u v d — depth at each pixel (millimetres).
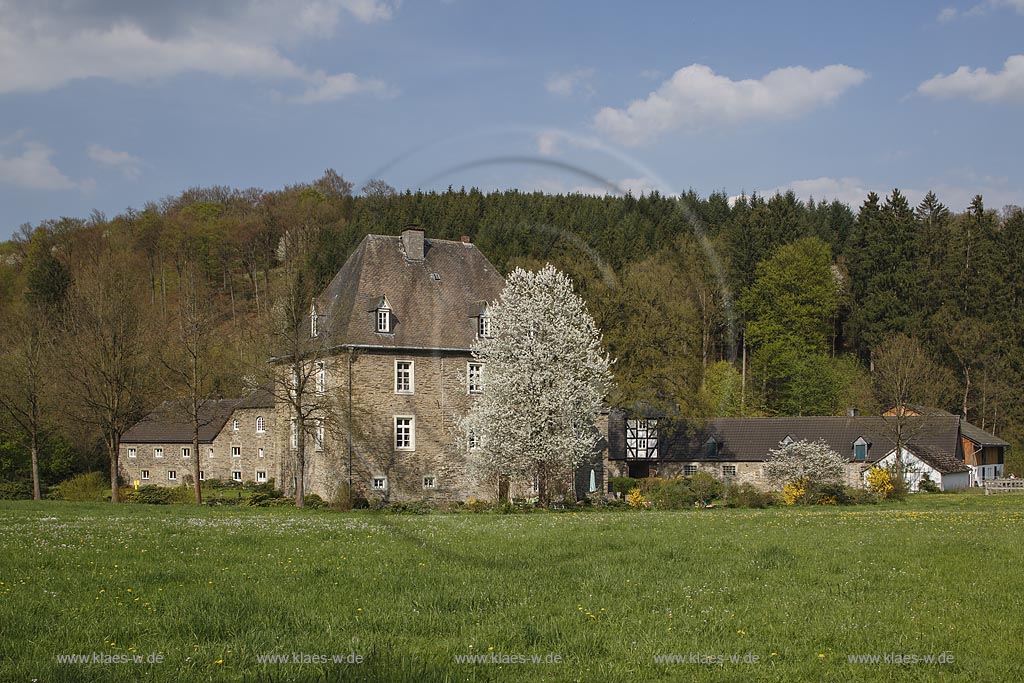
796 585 10602
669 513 24750
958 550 13445
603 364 31406
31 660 7145
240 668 7105
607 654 7688
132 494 35188
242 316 39000
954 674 7152
